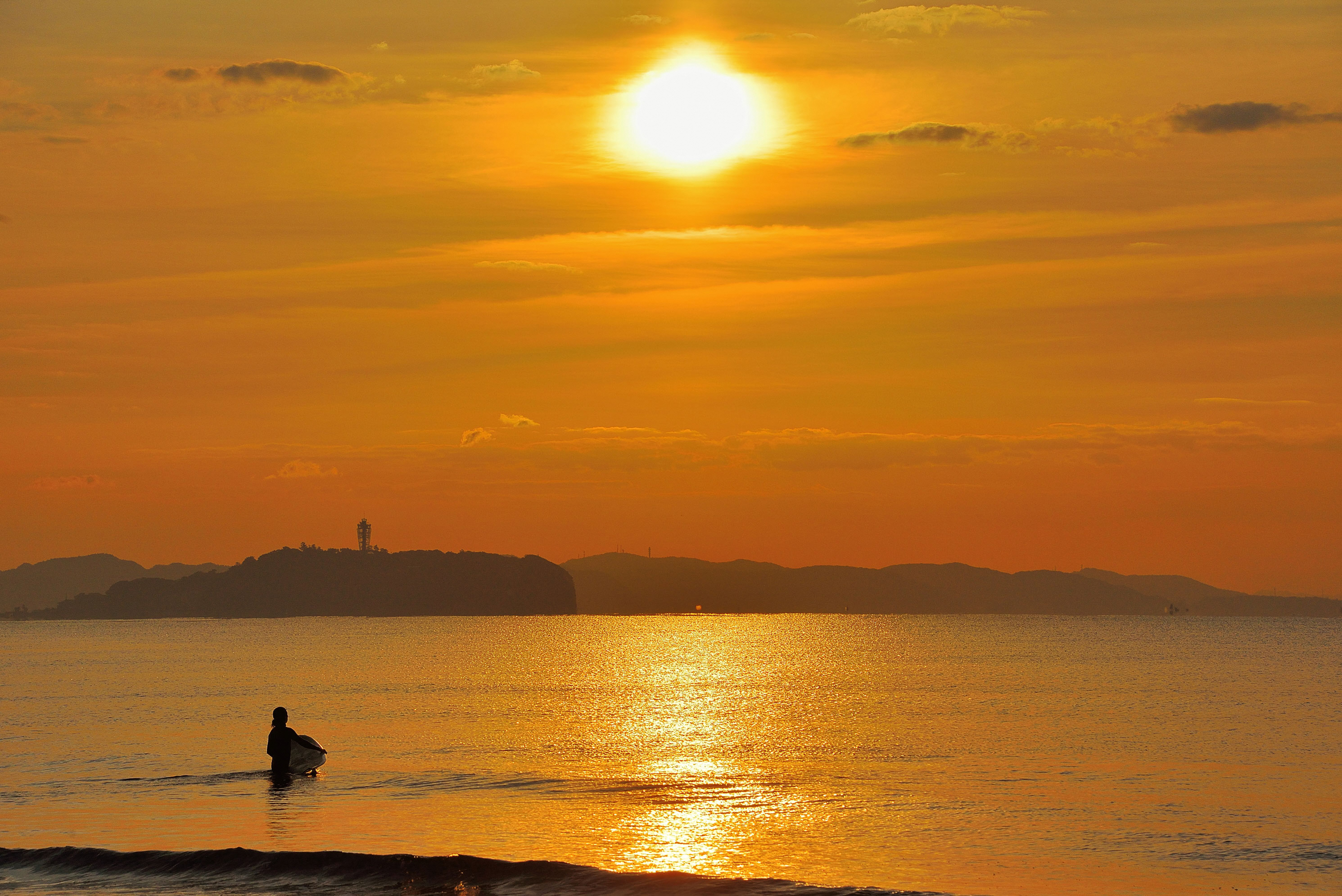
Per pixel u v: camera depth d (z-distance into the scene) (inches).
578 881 2903.5
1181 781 5162.4
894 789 4909.0
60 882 3014.3
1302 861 3516.2
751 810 4340.6
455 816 4143.7
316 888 2913.4
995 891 3147.1
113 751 6151.6
